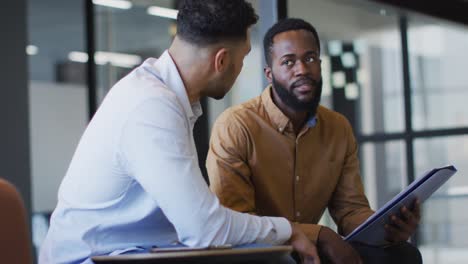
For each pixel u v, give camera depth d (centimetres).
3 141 443
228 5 192
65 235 192
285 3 340
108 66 580
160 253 152
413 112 423
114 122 185
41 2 715
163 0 579
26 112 454
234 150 246
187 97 194
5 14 446
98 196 189
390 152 417
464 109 442
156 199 180
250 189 248
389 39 409
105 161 187
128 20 586
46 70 805
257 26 344
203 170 388
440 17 430
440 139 434
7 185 142
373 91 404
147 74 195
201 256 148
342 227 259
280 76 249
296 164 253
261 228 187
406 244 239
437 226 435
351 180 262
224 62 194
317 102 252
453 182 439
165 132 180
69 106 786
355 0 387
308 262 197
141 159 180
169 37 579
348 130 265
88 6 553
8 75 447
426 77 429
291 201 255
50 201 748
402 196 216
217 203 181
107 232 192
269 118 254
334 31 378
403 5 410
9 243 140
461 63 441
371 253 230
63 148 774
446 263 437
